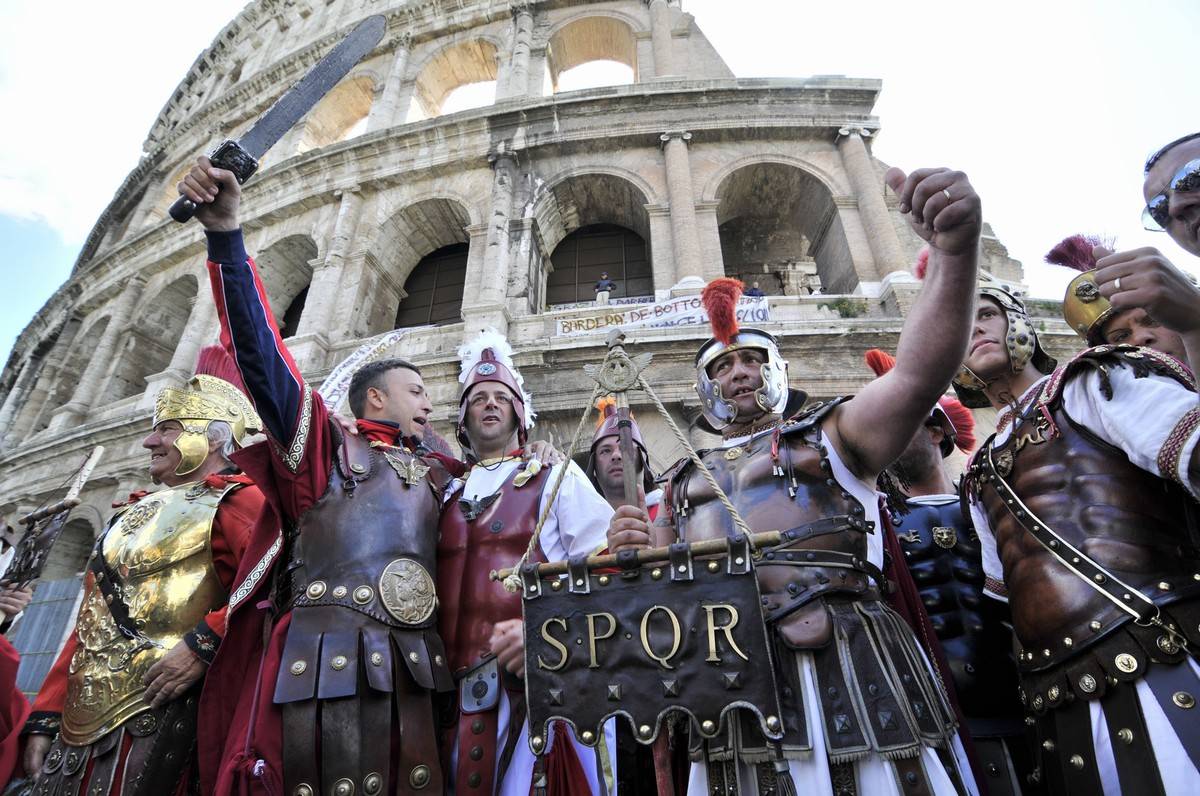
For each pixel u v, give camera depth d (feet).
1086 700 7.07
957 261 6.91
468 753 8.96
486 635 9.75
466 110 55.47
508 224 50.06
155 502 12.50
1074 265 10.69
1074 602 7.30
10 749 11.72
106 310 68.39
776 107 53.62
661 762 7.78
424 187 55.36
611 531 8.11
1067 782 7.15
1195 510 7.39
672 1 66.59
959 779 6.86
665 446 36.70
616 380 8.89
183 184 9.24
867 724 6.72
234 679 9.49
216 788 7.97
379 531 9.69
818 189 51.11
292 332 60.64
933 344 7.05
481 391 12.76
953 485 13.48
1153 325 9.23
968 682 10.61
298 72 75.31
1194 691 6.35
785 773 6.89
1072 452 7.98
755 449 9.11
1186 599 6.82
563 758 8.96
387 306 55.31
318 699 8.17
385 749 8.26
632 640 7.16
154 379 53.36
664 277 46.19
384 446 10.89
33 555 14.78
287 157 67.82
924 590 11.53
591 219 56.90
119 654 10.76
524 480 11.11
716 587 7.17
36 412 66.80
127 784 9.70
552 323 43.68
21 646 44.47
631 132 52.85
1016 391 10.18
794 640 7.29
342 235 53.93
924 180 6.91
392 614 9.02
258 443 10.07
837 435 8.48
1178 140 6.62
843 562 7.77
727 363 10.00
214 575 11.74
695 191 50.49
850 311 42.83
